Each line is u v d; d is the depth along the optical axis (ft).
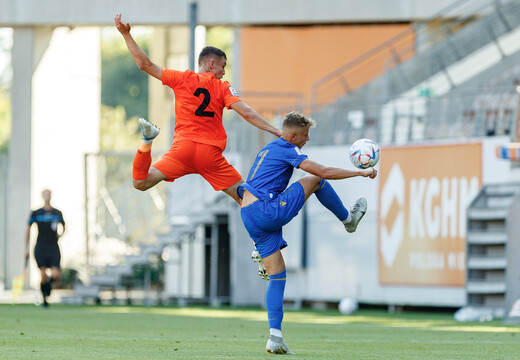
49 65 287.89
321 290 215.10
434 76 248.52
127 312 180.96
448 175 189.57
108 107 642.63
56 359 71.77
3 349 82.69
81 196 305.53
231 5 268.41
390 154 201.46
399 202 198.70
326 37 284.82
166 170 87.04
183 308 205.57
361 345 97.04
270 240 80.74
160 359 72.90
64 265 293.43
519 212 150.51
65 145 297.53
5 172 283.18
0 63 590.55
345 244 210.38
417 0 261.03
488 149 183.01
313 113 231.50
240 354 79.30
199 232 235.20
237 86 287.48
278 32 287.89
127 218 247.29
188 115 87.20
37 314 165.17
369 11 263.29
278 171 80.84
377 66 277.44
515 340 107.96
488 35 249.96
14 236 276.21
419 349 91.66
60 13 275.59
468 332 126.21
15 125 279.69
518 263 150.71
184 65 336.08
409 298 195.52
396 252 198.70
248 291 216.54
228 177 88.53
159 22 270.26
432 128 205.98
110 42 654.94
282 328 134.41
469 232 177.88
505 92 205.57
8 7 277.64
